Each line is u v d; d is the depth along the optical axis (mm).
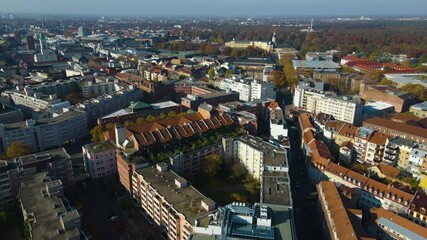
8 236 196000
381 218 195375
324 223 199000
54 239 156750
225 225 159250
